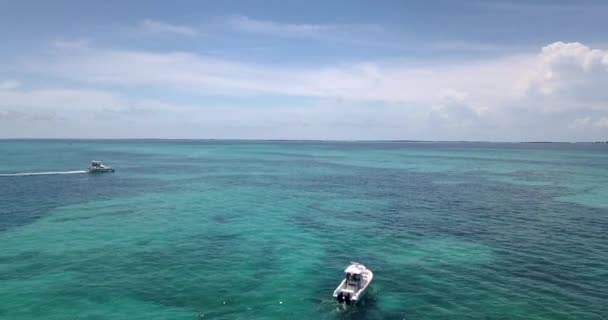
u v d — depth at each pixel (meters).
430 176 113.00
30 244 42.22
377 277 34.81
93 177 99.38
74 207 61.91
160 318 27.23
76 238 44.66
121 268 35.78
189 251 40.91
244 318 27.48
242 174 115.94
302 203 68.75
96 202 66.56
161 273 34.84
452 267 37.25
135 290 31.34
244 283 33.12
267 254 40.53
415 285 33.16
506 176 112.88
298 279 34.16
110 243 43.06
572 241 45.56
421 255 40.69
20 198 68.56
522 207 65.56
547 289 32.38
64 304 28.88
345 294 29.36
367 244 44.41
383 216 58.56
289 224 53.19
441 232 49.56
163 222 53.03
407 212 61.59
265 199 72.44
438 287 32.78
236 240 45.28
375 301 30.20
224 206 65.06
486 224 53.69
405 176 113.06
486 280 34.22
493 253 41.31
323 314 28.17
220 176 109.69
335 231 49.75
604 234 48.56
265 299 30.31
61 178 96.31
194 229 49.66
